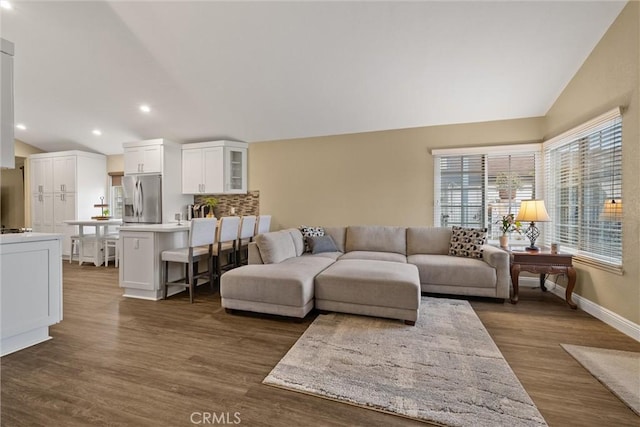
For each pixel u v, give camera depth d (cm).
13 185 685
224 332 250
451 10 263
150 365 197
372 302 271
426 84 360
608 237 280
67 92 425
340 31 294
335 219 491
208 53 336
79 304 326
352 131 477
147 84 400
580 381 179
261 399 162
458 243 383
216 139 541
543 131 399
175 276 376
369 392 167
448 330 252
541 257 317
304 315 269
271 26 294
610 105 271
